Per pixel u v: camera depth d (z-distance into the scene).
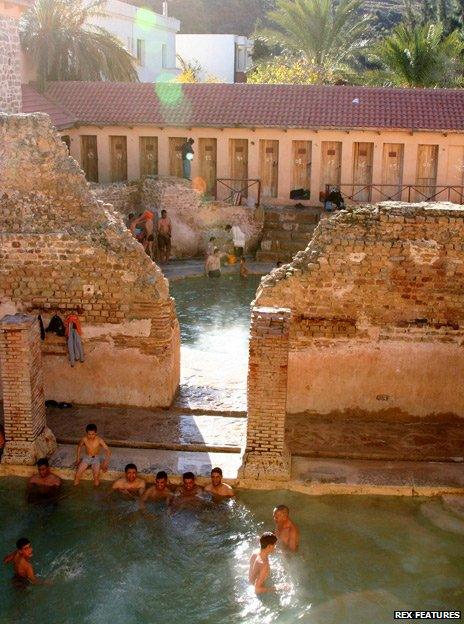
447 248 12.59
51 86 29.75
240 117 27.89
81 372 13.91
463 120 27.16
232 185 29.00
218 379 15.42
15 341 11.76
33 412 12.08
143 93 29.41
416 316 12.98
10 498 11.52
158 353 13.66
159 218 26.27
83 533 10.67
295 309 13.12
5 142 13.09
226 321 19.91
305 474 11.81
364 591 9.52
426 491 11.49
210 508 11.18
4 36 22.66
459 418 13.44
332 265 12.84
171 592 9.55
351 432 13.13
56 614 9.19
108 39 32.00
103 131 28.84
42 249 13.34
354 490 11.54
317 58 41.16
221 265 25.78
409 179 27.83
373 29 55.84
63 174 13.27
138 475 11.80
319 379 13.43
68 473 11.95
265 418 11.53
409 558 10.13
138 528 10.75
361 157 28.20
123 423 13.38
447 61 38.31
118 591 9.55
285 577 9.73
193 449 12.58
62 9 30.42
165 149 28.91
